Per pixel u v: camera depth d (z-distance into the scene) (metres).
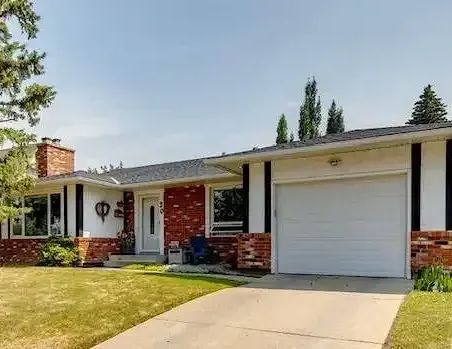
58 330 5.89
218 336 5.57
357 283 8.49
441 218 8.74
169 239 15.88
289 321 6.02
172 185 15.84
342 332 5.43
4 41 13.34
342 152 9.92
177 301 7.29
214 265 13.33
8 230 16.97
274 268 10.56
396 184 9.33
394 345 4.82
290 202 10.61
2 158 12.97
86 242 15.42
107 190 16.56
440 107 38.06
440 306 6.22
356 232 9.73
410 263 8.99
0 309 6.87
